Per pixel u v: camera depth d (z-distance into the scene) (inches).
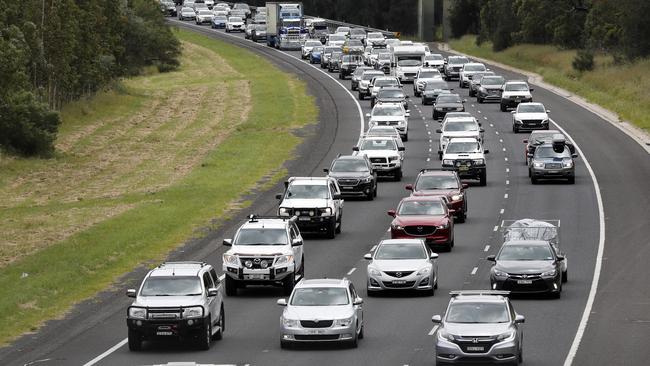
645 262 4963.1
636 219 5974.4
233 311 4106.8
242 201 6791.3
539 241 4424.2
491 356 3105.3
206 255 5275.6
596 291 4409.5
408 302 4205.2
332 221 5590.6
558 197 6683.1
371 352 3415.4
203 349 3479.3
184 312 3437.5
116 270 5002.5
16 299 4362.7
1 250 5546.3
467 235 5639.8
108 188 7500.0
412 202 5393.7
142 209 6545.3
